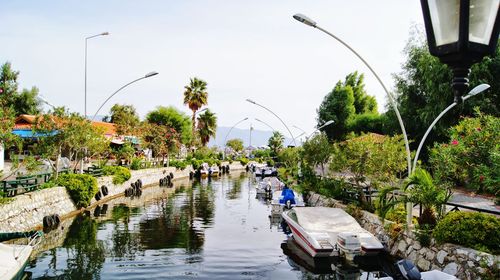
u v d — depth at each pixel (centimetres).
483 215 1166
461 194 2350
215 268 1395
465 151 1019
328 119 5900
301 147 3659
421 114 3023
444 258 1161
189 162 5866
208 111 6750
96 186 2581
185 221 2319
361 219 1839
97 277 1272
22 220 1814
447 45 241
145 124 4659
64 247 1658
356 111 6388
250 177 5828
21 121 3819
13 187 1931
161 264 1433
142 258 1509
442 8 243
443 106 2819
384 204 1644
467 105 2695
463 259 1094
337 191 2400
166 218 2406
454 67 250
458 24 234
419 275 830
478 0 236
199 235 1944
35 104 4953
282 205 2466
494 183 950
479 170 958
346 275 1343
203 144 6794
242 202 3173
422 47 3291
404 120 3391
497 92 2753
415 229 1345
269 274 1341
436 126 2895
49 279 1248
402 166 1777
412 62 3331
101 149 2655
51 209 2119
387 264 1426
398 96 3525
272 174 5753
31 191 2012
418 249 1301
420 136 3297
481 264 1027
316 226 1602
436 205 1355
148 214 2533
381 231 1588
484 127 1023
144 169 4078
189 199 3309
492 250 1078
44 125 2289
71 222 2198
